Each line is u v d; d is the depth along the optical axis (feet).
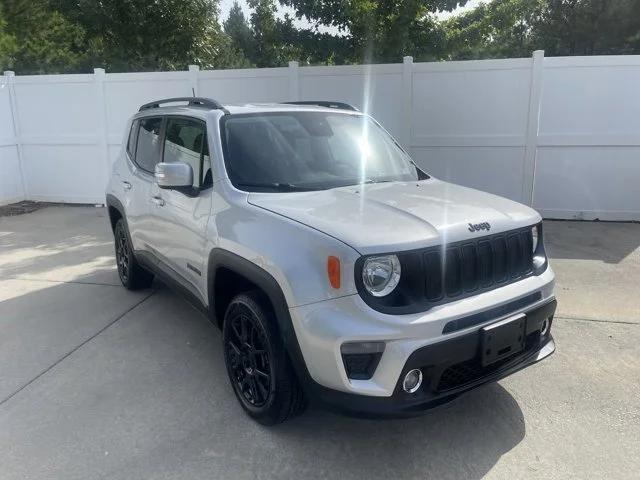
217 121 13.21
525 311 10.34
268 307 10.53
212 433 10.92
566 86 27.91
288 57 50.52
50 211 34.01
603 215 29.07
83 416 11.57
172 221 14.02
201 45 51.39
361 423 11.20
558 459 10.01
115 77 33.22
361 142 14.37
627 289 18.76
